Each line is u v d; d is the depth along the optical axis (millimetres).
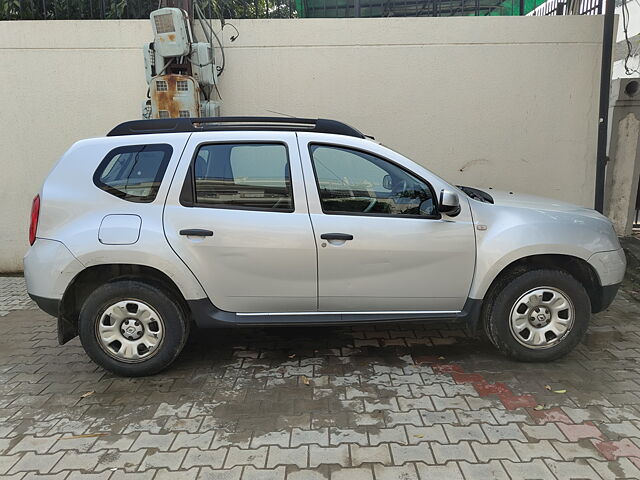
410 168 3641
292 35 6074
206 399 3422
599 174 6109
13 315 5277
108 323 3637
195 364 3965
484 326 3830
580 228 3695
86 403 3402
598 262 3701
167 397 3459
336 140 3645
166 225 3514
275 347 4273
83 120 6227
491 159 6289
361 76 6141
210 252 3527
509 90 6137
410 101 6184
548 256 3754
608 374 3676
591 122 6180
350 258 3566
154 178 3582
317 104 6207
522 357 3777
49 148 6289
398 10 7000
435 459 2730
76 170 3617
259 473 2645
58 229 3559
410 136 6258
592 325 4641
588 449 2793
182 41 5363
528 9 7824
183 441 2941
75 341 4562
